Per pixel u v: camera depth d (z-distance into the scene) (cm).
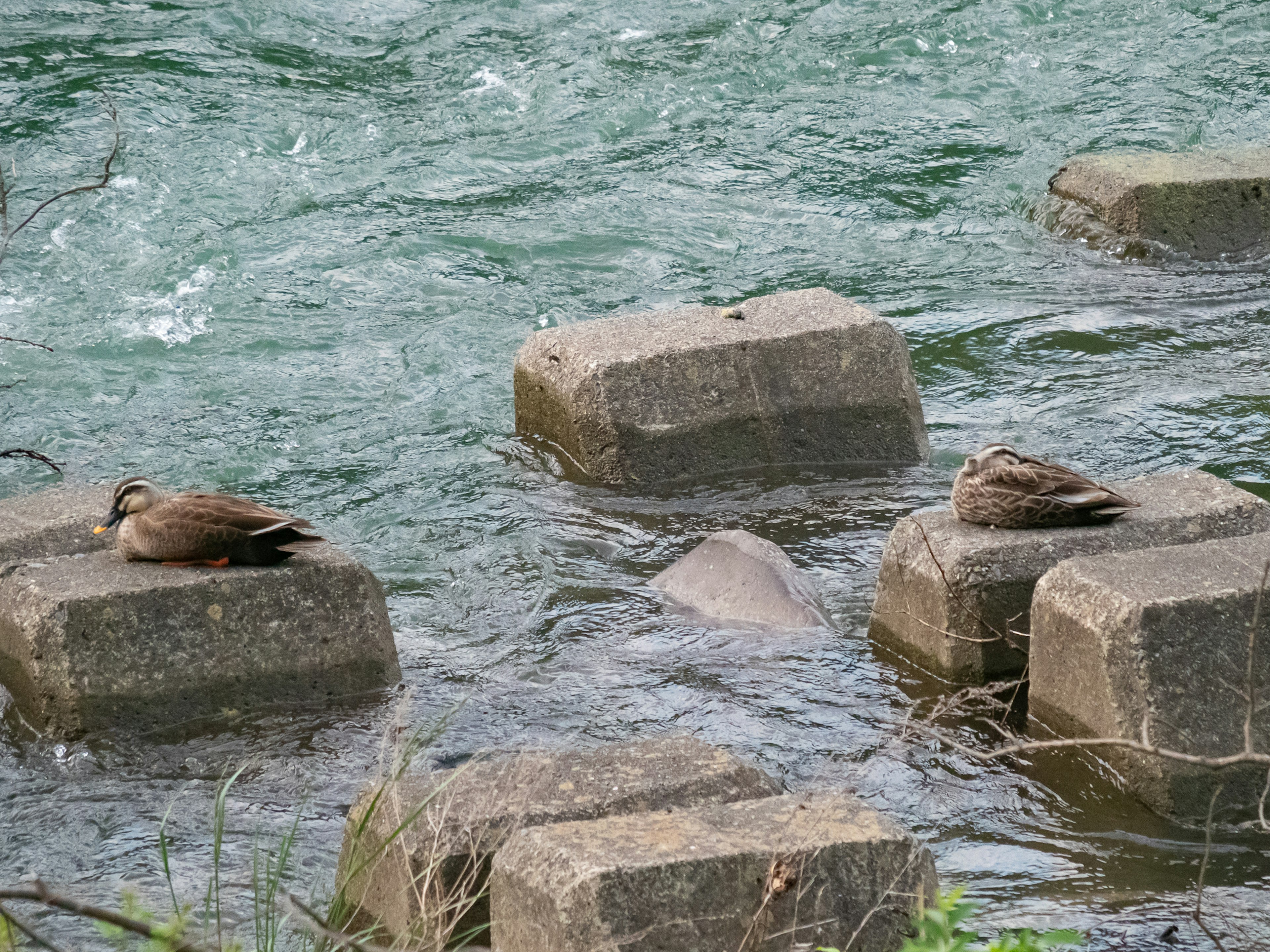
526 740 1875
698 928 1246
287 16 5950
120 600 1884
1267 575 1656
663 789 1473
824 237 4253
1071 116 5116
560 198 4484
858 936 1277
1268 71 5434
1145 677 1652
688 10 6241
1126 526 1995
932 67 5578
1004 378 3275
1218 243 4103
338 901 1386
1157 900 1481
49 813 1712
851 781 1750
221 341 3528
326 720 1939
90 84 4966
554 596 2348
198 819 1695
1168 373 3262
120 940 1388
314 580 1983
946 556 1981
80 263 3878
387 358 3450
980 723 1886
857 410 2842
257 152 4659
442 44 5784
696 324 2909
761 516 2639
